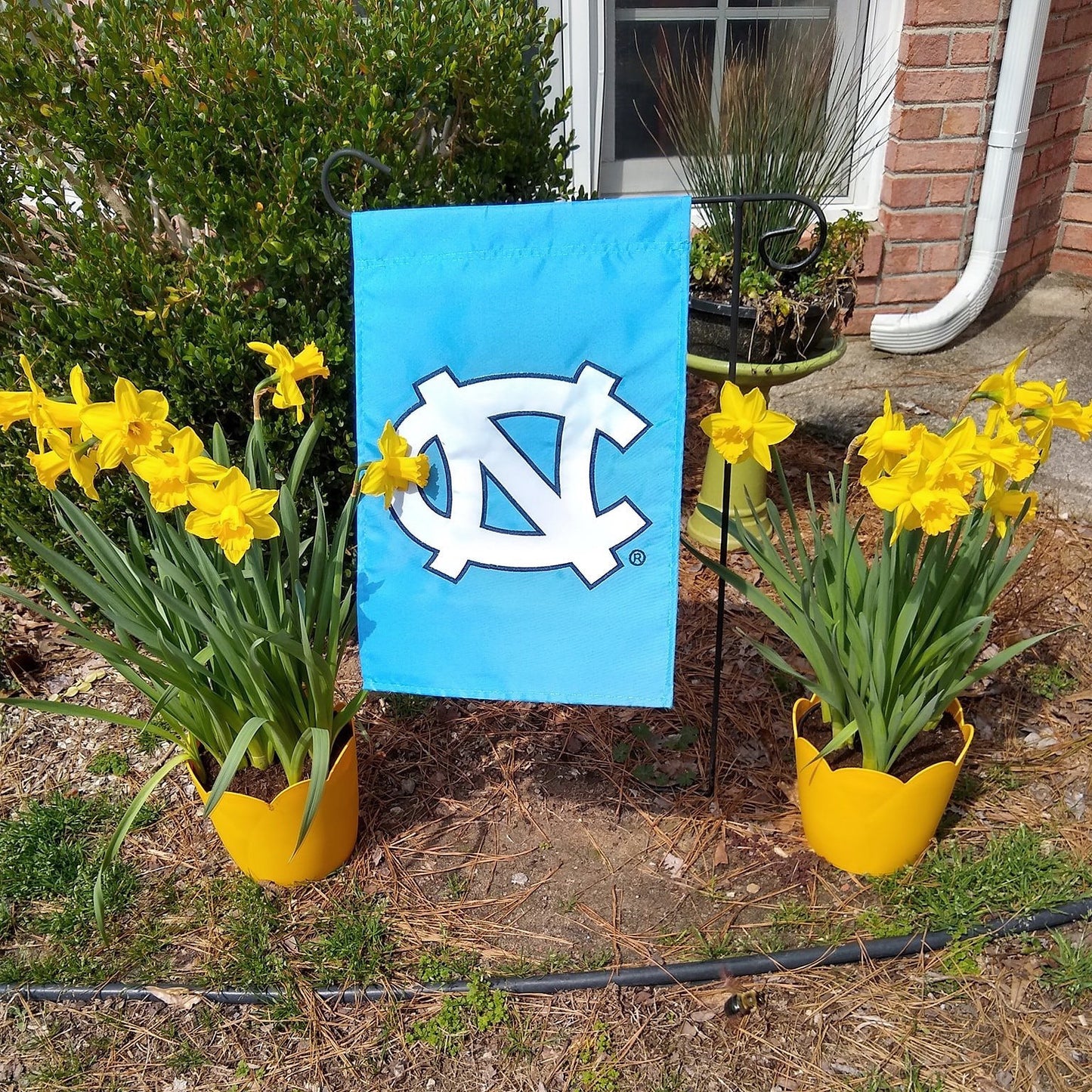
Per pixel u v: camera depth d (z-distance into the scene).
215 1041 1.76
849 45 3.63
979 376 3.77
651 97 3.81
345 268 2.34
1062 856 1.96
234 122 2.17
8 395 1.56
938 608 1.76
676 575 1.70
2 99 2.26
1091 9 3.80
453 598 1.78
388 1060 1.71
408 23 2.29
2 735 2.48
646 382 1.60
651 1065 1.68
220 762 1.95
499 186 2.61
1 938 1.96
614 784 2.24
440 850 2.09
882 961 1.81
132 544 1.90
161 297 2.25
